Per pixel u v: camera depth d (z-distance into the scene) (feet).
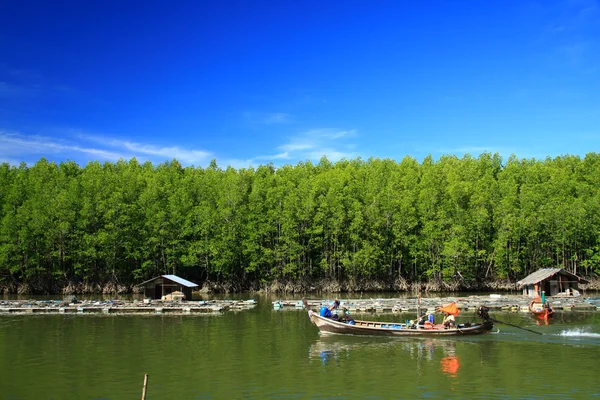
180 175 430.20
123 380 89.86
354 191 357.20
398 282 325.83
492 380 89.04
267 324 158.20
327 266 319.47
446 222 323.57
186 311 196.13
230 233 319.27
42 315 184.14
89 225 311.06
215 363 102.63
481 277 336.70
